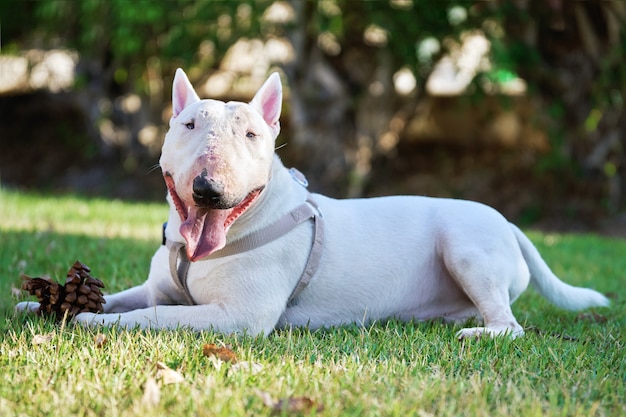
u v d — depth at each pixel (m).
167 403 2.56
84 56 12.06
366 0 10.44
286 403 2.53
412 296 3.99
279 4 11.18
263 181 3.34
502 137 12.47
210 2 10.50
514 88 11.81
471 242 3.89
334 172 11.64
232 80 11.83
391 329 3.76
